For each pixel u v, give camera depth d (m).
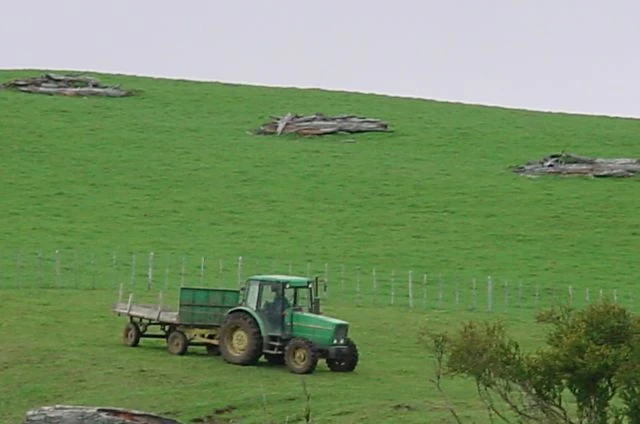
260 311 93.12
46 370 90.06
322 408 77.88
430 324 127.19
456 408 76.62
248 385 84.88
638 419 50.00
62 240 187.38
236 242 193.75
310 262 180.75
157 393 82.44
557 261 188.38
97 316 121.56
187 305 98.12
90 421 53.88
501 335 54.38
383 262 183.38
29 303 129.38
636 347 49.91
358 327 122.50
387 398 80.69
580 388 51.59
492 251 194.38
